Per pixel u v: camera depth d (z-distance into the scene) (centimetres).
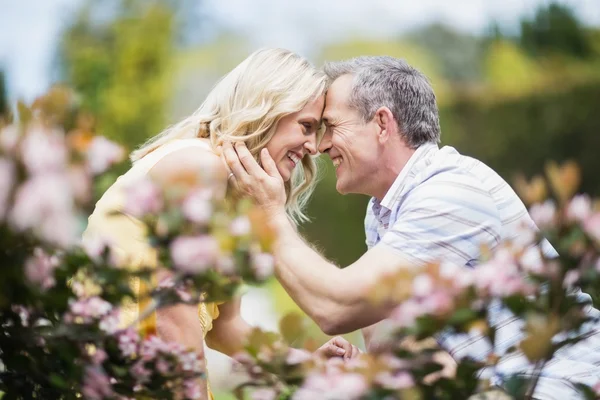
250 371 232
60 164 213
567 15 1605
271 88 361
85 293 238
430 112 371
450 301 222
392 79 365
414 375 225
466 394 226
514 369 293
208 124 368
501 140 1310
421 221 326
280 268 319
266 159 351
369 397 218
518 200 347
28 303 230
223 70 2120
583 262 224
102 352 236
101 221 318
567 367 307
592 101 1288
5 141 211
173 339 309
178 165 335
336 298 309
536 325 220
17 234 213
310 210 1307
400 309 225
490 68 1694
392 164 365
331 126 372
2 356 241
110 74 1653
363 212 1297
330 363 231
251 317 1238
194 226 225
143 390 241
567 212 227
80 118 228
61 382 231
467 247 326
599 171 1276
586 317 228
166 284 234
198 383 259
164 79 1675
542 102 1302
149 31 1686
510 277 225
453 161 348
